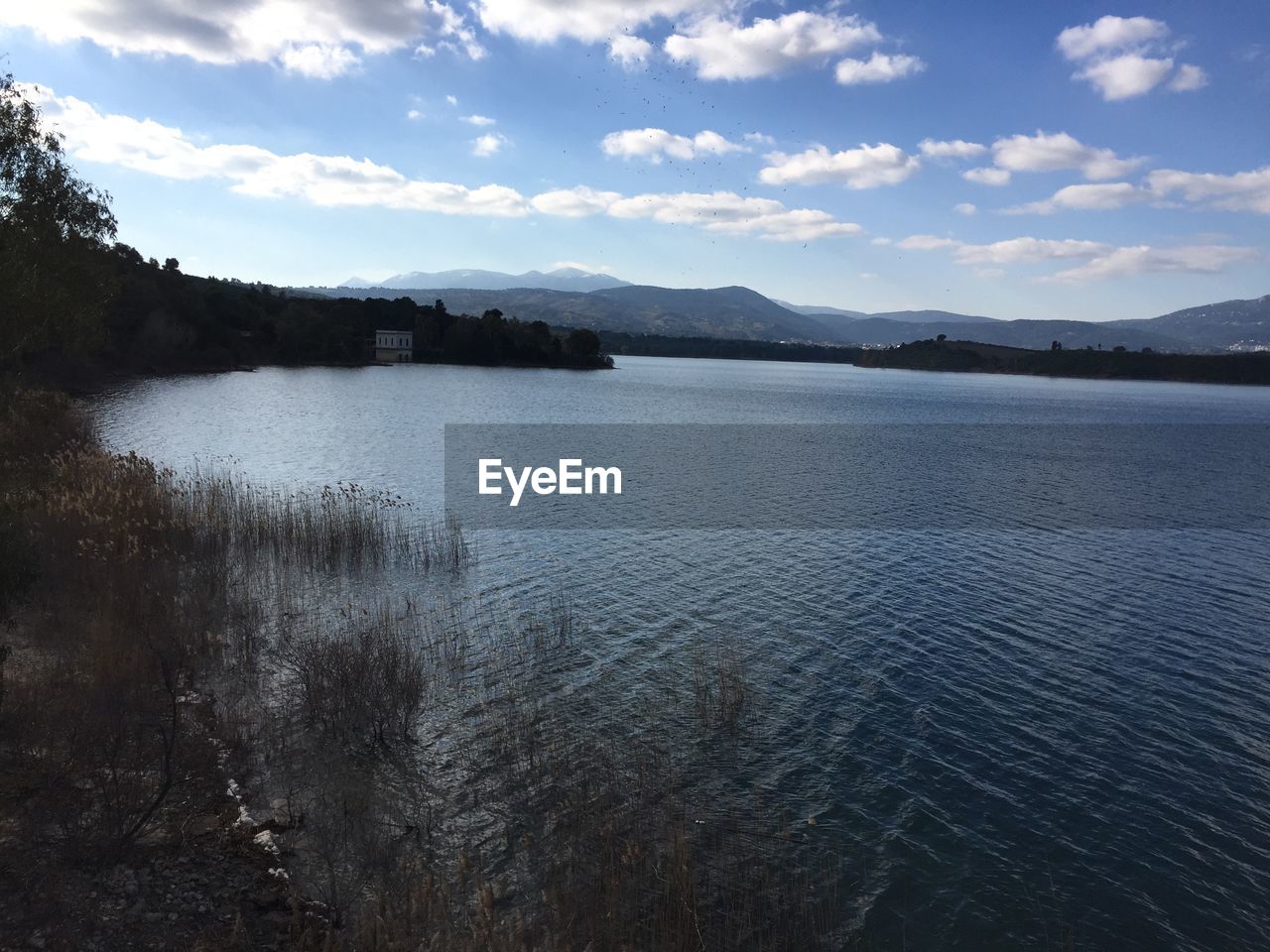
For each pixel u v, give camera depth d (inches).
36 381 2908.5
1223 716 798.5
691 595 1128.8
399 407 3846.0
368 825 534.9
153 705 642.2
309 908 438.6
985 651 954.1
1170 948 483.5
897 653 937.5
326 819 538.3
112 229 1792.6
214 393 3956.7
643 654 892.6
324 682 703.1
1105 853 573.6
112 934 391.9
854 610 1091.9
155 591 855.1
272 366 6225.4
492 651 874.1
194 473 1768.0
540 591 1112.8
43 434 1176.8
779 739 712.4
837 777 653.9
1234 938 494.9
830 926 480.7
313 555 1168.8
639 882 492.7
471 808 567.8
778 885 512.7
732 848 547.5
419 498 1747.0
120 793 502.9
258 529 1192.8
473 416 3567.9
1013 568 1350.9
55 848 446.3
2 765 510.9
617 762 649.6
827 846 561.0
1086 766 693.9
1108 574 1326.3
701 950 440.8
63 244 1541.6
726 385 7667.3
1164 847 584.1
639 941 443.5
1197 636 1027.3
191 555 1069.1
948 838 579.5
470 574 1176.8
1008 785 655.8
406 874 475.5
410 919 421.4
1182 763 705.0
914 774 666.8
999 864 553.9
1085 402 6870.1
